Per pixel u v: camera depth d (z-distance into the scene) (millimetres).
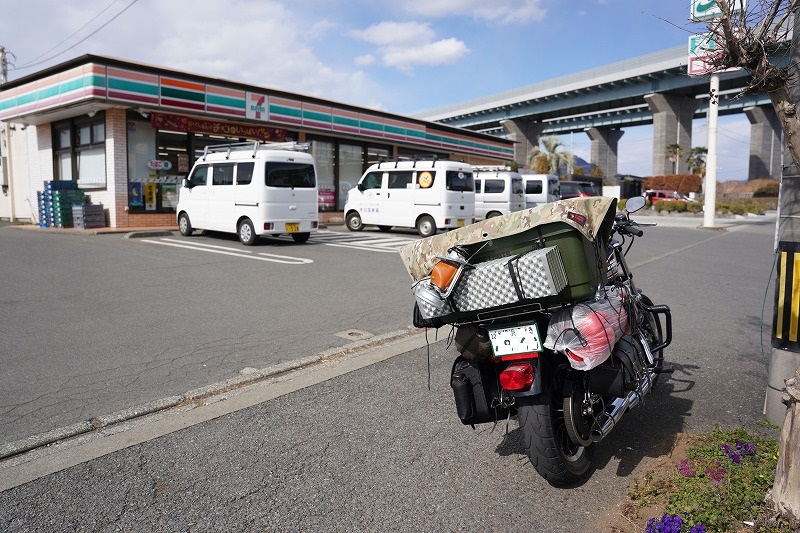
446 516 3049
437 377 5148
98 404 4512
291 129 21391
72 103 16484
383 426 4133
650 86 50844
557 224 3053
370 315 7430
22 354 5703
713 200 24578
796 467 2643
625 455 3711
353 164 24656
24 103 18297
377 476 3453
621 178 52500
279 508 3117
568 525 2971
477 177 22000
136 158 17672
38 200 18734
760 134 67000
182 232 16141
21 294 8336
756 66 2662
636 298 4258
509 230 3143
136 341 6176
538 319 3158
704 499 2918
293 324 6953
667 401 4582
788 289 3891
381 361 5594
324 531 2918
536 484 3381
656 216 36719
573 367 3082
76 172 19031
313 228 14953
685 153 53188
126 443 3861
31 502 3160
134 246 13609
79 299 8078
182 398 4605
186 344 6102
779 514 2678
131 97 16484
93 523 2977
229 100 18828
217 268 10766
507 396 3305
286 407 4465
